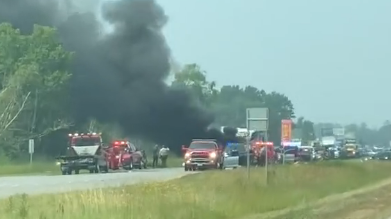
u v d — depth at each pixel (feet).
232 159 497.46
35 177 392.06
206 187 239.09
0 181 335.67
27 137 634.84
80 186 273.33
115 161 500.33
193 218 167.53
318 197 253.44
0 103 614.75
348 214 201.87
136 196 187.21
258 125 278.67
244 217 178.91
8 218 156.56
